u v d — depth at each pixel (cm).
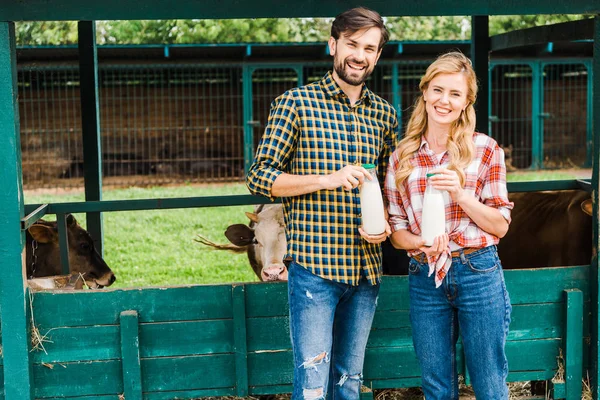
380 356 398
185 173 1791
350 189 303
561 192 535
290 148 321
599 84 382
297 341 322
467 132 316
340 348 340
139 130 1861
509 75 1953
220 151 1923
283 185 310
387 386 401
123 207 492
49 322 375
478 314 318
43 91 1792
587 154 1816
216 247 572
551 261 538
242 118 1922
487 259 318
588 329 402
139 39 1873
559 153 1955
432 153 325
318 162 318
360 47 308
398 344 399
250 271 862
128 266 890
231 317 385
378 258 335
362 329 335
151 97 1872
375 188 311
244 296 382
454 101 312
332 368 345
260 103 1925
